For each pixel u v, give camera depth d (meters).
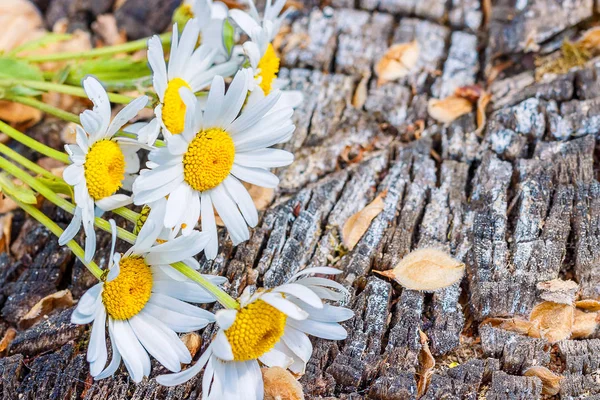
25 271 0.34
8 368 0.31
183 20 0.37
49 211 0.35
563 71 0.38
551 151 0.35
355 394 0.31
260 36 0.33
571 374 0.31
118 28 0.41
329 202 0.35
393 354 0.31
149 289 0.30
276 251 0.33
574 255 0.33
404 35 0.39
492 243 0.33
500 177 0.35
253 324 0.29
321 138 0.37
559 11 0.39
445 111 0.37
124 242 0.34
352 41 0.39
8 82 0.34
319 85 0.38
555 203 0.34
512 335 0.31
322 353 0.31
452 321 0.32
